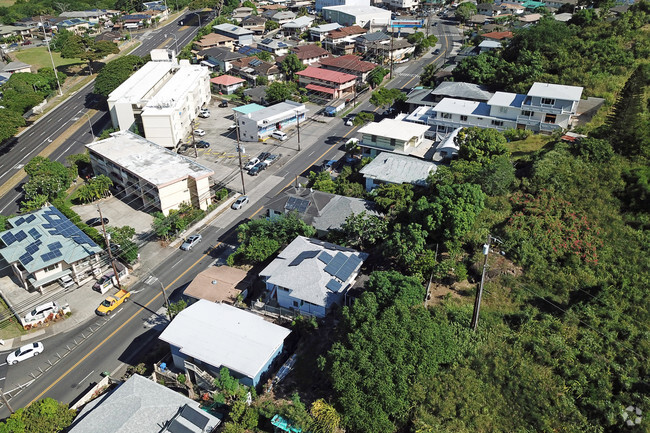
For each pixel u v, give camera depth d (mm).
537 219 47344
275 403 37500
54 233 56969
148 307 52406
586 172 52312
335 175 74188
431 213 47625
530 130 68062
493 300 42469
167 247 61781
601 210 48312
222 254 59906
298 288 45750
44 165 72625
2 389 43250
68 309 52156
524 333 38656
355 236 53594
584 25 97812
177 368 43938
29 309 52156
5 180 79875
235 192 72500
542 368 35906
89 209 69938
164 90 94062
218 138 91188
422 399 33812
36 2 188875
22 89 104938
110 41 137250
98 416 35375
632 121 55375
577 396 34375
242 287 51219
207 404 39281
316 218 57625
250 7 182000
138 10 190625
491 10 159250
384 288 39875
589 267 43625
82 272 55969
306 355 41781
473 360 36562
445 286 44594
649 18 90875
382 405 33000
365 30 143750
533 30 89188
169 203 66500
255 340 41625
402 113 90375
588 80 75000
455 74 94125
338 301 45594
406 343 35031
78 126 99500
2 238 56812
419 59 128875
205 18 182375
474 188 48594
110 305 51719
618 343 37312
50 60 138750
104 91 103500
